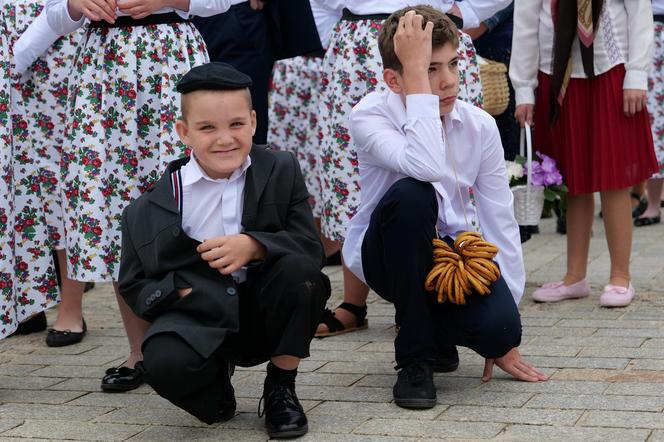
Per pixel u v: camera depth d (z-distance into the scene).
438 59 4.21
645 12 5.73
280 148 7.53
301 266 3.80
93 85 4.88
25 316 5.22
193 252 3.88
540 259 7.44
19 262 5.21
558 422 3.86
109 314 6.34
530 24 5.91
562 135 5.91
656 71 7.86
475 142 4.39
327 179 5.58
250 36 6.22
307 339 3.84
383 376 4.64
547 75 5.92
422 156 4.09
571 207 6.07
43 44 5.28
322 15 6.40
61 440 3.96
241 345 4.03
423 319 4.17
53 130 5.71
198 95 3.79
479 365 4.75
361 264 4.46
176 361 3.66
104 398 4.54
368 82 5.34
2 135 4.69
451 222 4.40
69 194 4.98
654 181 8.71
